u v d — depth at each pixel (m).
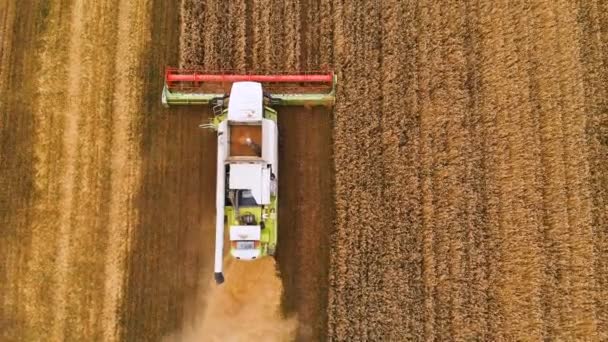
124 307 15.30
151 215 15.75
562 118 16.05
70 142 15.98
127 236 15.62
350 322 15.29
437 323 15.24
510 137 16.02
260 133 14.61
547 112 16.09
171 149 16.08
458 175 15.90
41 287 15.27
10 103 16.11
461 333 15.16
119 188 15.82
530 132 16.02
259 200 14.34
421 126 16.19
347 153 16.08
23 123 16.02
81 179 15.81
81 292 15.30
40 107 16.11
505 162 15.92
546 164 15.88
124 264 15.48
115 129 16.11
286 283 15.54
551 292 15.23
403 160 16.00
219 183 14.25
